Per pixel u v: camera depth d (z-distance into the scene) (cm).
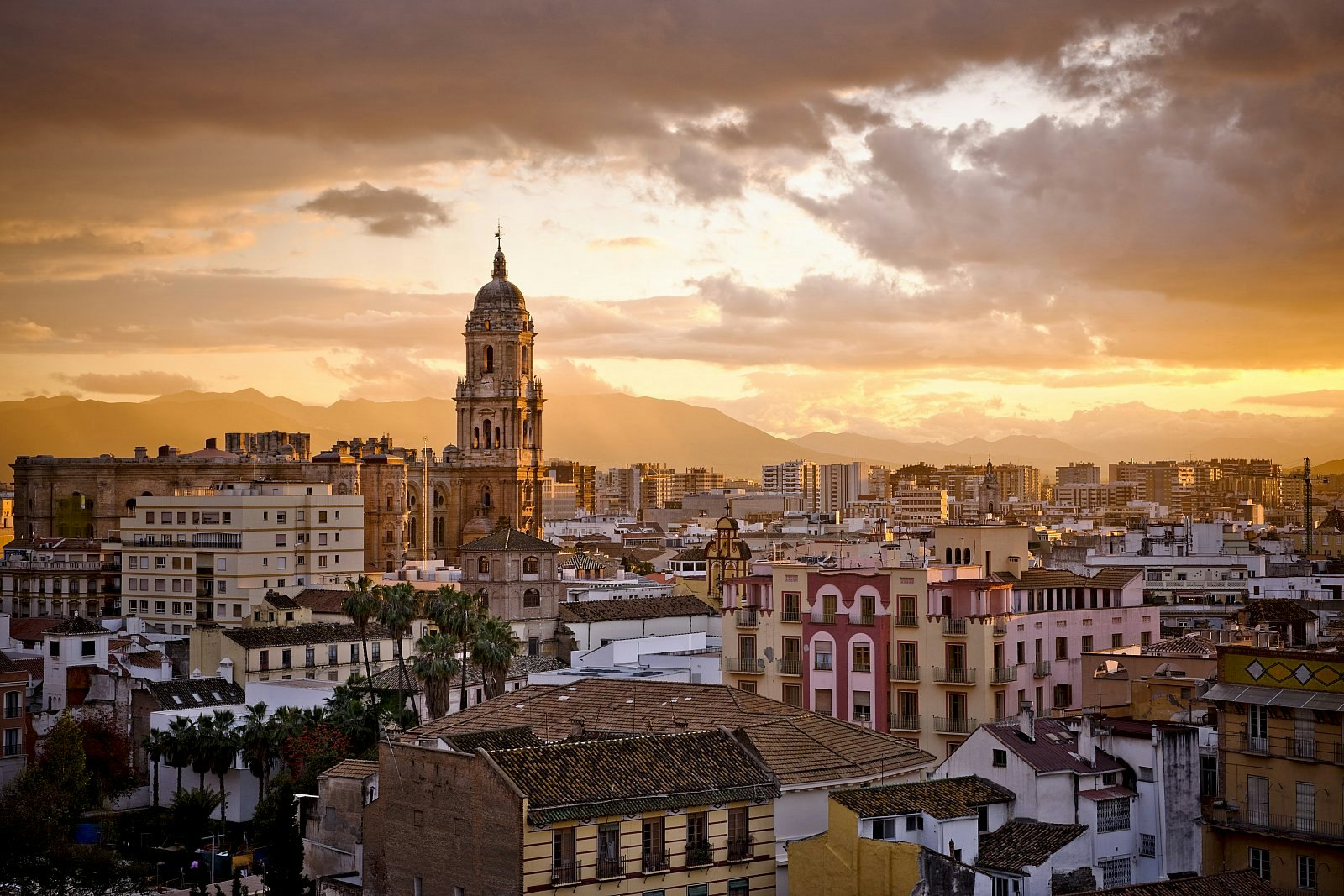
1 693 17825
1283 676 11500
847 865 10550
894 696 16462
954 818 10856
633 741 11288
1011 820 11262
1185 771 11681
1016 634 16588
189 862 16400
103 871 16025
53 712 19162
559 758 10850
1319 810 11219
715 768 11231
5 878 15500
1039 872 10675
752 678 17338
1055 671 17162
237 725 19025
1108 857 11356
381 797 11588
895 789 11012
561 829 10456
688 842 10894
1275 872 11325
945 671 16212
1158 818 11475
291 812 13900
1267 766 11462
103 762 19075
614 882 10556
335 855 13575
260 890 14975
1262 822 11469
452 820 10962
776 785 11231
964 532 17975
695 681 18162
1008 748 11394
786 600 17238
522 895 10294
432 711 17812
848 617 16738
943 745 16088
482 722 13550
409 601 19775
